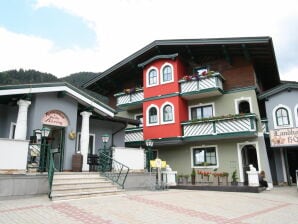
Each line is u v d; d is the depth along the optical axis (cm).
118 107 2259
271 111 1816
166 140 1888
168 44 2003
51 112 1248
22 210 721
